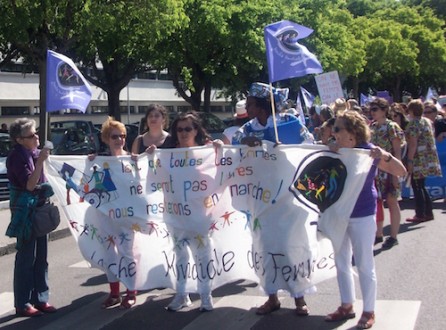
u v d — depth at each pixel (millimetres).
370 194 5379
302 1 29625
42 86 18406
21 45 18281
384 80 57406
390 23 49812
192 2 24219
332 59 30859
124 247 6242
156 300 6543
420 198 10172
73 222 6309
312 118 13711
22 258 6086
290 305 6152
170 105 48188
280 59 5742
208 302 6047
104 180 6270
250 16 25641
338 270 5578
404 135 9273
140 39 23031
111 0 18266
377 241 8773
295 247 5703
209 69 27344
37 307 6254
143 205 6246
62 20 18219
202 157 6062
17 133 5922
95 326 5797
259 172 5832
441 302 6020
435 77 60219
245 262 6145
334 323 5539
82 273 7883
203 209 6082
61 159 6238
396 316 5648
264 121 6211
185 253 6148
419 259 7738
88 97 6285
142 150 6828
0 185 13430
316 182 5508
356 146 5445
